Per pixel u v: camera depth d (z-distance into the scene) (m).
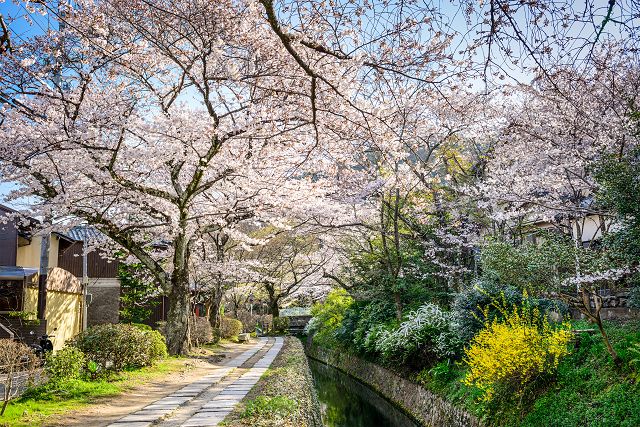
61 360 8.82
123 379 9.91
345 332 19.59
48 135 10.26
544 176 11.13
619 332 8.36
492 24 4.32
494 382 8.44
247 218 15.62
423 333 12.43
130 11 9.40
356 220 18.44
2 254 15.56
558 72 5.57
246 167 12.37
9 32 5.54
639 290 8.22
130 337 10.80
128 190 12.23
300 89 9.06
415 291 16.19
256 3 7.77
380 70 6.54
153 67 10.94
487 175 14.54
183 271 14.90
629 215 7.32
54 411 7.06
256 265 23.44
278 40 9.05
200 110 12.93
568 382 7.70
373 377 16.11
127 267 23.28
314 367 23.77
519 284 8.88
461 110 7.71
